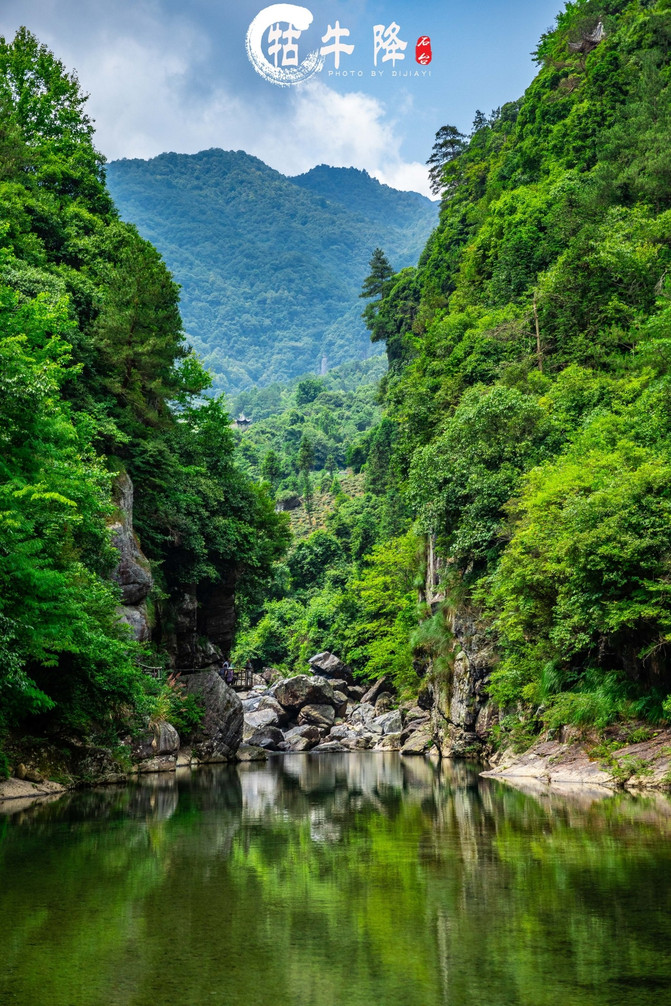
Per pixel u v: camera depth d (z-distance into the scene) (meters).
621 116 68.81
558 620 26.94
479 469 37.75
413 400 53.22
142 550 42.03
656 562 22.55
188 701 42.59
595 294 48.28
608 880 10.62
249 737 58.69
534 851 12.84
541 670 30.03
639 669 25.30
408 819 17.58
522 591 29.25
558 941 8.05
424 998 6.55
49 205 46.62
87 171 52.84
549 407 40.66
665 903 9.41
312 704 67.31
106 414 40.69
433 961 7.49
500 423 38.75
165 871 11.77
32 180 48.38
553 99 83.69
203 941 8.21
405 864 12.19
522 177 81.25
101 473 27.59
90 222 48.53
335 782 29.22
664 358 38.59
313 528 146.00
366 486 122.44
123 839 14.84
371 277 124.25
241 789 26.30
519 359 50.00
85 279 42.25
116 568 35.62
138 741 35.03
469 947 7.89
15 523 20.30
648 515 23.34
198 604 51.72
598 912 9.07
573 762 24.80
